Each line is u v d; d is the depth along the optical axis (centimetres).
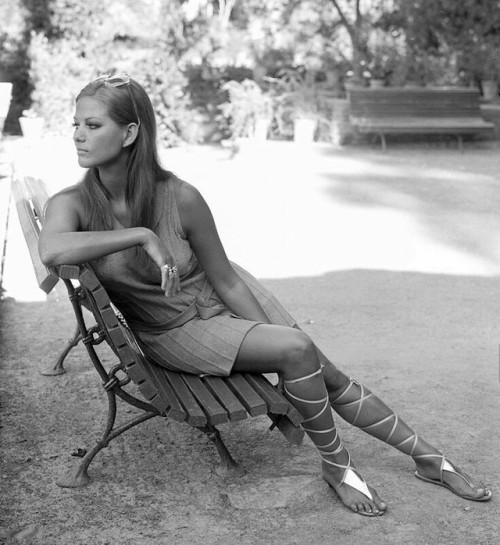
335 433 309
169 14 1392
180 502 311
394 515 303
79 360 462
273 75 1625
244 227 818
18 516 299
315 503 311
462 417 392
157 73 1384
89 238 279
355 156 1328
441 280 646
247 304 322
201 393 303
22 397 409
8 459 343
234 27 2008
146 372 298
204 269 318
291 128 1486
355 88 1432
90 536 287
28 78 1520
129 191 299
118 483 325
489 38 1672
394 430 322
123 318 359
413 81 1695
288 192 1007
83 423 380
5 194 793
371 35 1734
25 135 1412
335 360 469
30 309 560
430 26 1673
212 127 1498
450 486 320
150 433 370
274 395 297
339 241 771
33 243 332
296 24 1866
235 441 364
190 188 305
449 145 1494
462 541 287
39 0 1488
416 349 490
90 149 288
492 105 1658
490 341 507
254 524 296
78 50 1448
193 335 312
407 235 799
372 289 618
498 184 1088
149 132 298
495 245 764
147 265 301
